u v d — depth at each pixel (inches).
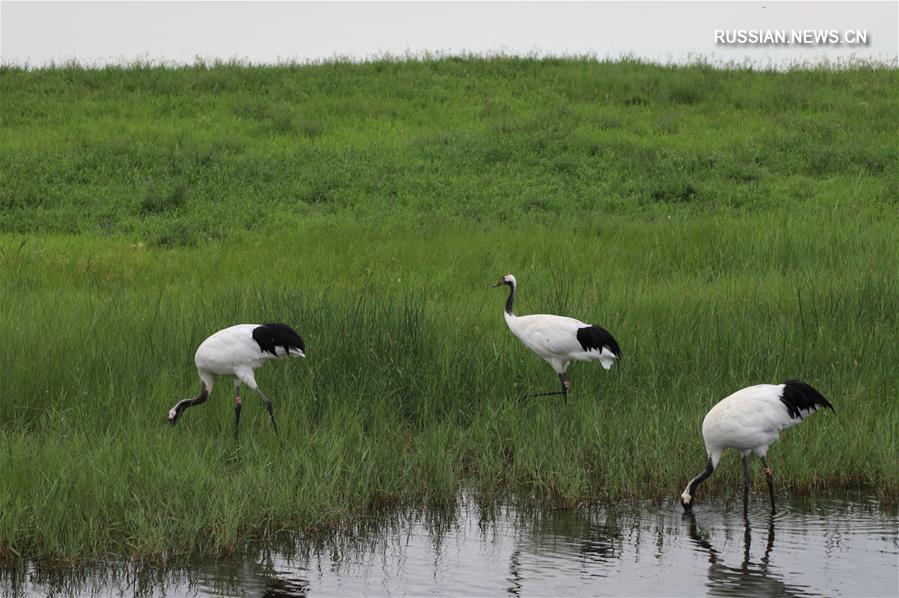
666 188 1007.6
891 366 543.2
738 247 794.8
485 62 1469.0
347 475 431.2
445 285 713.6
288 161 1083.3
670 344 552.4
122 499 381.4
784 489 450.6
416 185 1028.5
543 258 791.1
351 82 1384.1
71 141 1131.3
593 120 1227.2
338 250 823.1
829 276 692.7
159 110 1273.4
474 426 486.9
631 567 374.9
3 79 1352.1
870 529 408.2
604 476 444.8
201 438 456.4
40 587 354.0
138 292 661.9
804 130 1200.8
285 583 361.7
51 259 780.0
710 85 1366.9
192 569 369.1
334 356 524.1
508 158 1107.3
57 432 445.7
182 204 974.4
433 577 366.9
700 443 463.2
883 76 1428.4
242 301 598.9
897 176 1050.1
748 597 348.5
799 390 422.0
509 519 420.2
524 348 566.9
